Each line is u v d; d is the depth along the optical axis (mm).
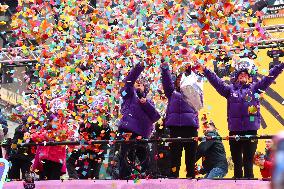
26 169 11406
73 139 11102
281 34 14227
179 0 11883
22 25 13531
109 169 11820
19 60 15477
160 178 9586
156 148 10016
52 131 10953
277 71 9609
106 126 11328
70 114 11836
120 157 9961
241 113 9508
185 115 9633
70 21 13312
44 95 12258
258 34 11258
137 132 9844
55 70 13297
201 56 11594
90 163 11258
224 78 13156
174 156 9594
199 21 11156
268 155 10172
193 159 9555
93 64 13430
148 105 9906
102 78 13312
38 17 13406
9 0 22125
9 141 10734
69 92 12766
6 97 19438
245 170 9367
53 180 9992
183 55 10906
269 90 15133
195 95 9445
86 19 13648
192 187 8898
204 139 8922
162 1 12336
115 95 12211
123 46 12672
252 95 9547
